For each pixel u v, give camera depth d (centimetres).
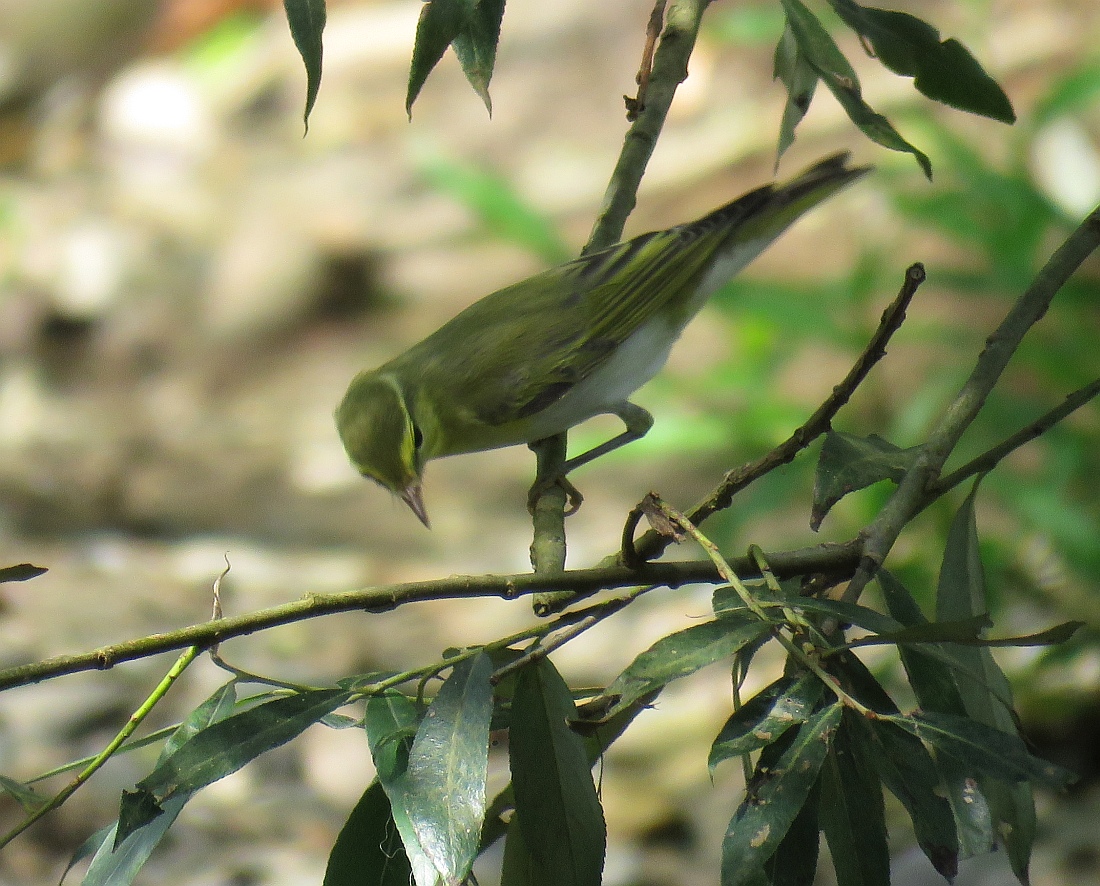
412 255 1905
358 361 1789
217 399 1792
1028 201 1145
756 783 348
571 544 1366
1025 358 1099
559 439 772
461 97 2128
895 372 1327
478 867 887
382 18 2330
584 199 1853
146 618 1236
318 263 1900
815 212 1575
